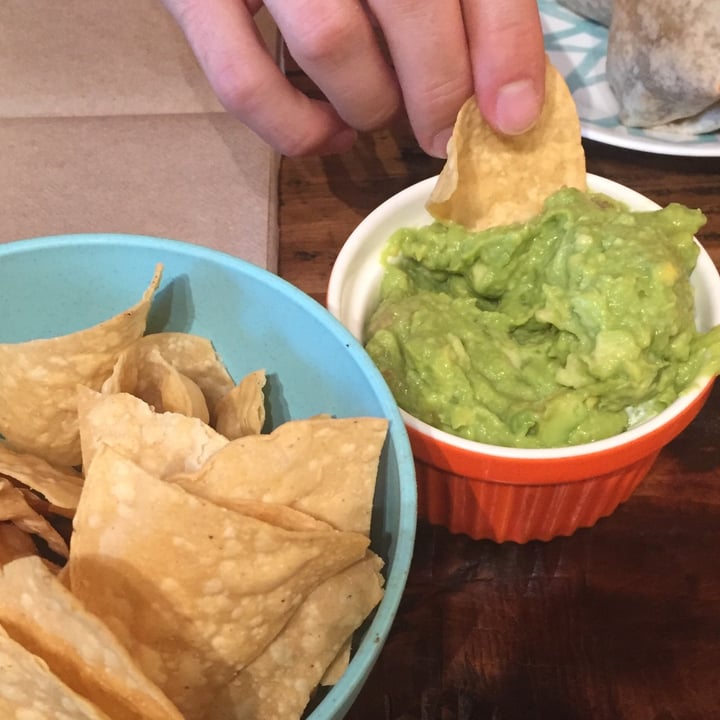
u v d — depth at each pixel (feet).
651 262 0.77
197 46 0.89
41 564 0.59
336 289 0.84
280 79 0.90
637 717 0.79
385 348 0.82
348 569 0.67
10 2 1.44
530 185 0.86
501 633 0.84
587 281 0.79
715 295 0.81
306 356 0.77
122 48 1.36
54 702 0.57
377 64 0.84
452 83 0.82
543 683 0.81
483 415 0.79
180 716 0.55
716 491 0.90
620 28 1.15
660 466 0.92
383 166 1.16
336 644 0.66
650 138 1.16
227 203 1.13
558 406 0.78
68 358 0.75
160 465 0.69
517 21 0.77
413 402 0.81
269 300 0.76
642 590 0.85
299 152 0.95
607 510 0.87
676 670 0.81
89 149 1.21
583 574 0.87
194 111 1.26
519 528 0.86
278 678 0.65
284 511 0.65
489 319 0.85
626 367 0.76
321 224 1.11
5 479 0.74
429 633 0.84
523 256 0.85
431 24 0.77
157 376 0.77
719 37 1.03
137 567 0.62
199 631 0.63
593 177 0.89
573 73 1.27
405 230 0.89
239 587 0.62
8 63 1.34
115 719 0.58
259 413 0.73
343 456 0.67
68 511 0.75
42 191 1.17
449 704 0.80
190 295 0.80
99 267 0.79
